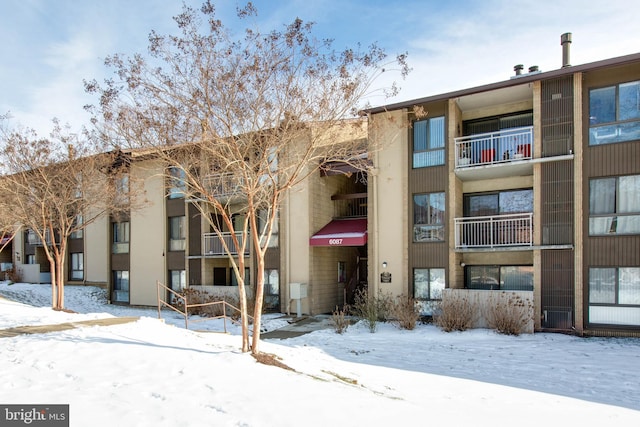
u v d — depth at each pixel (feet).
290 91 32.19
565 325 47.11
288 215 66.03
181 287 75.66
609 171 46.09
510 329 46.37
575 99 47.73
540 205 49.08
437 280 55.62
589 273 46.70
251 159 33.78
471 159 55.16
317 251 65.82
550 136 48.88
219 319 60.59
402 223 57.67
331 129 35.60
